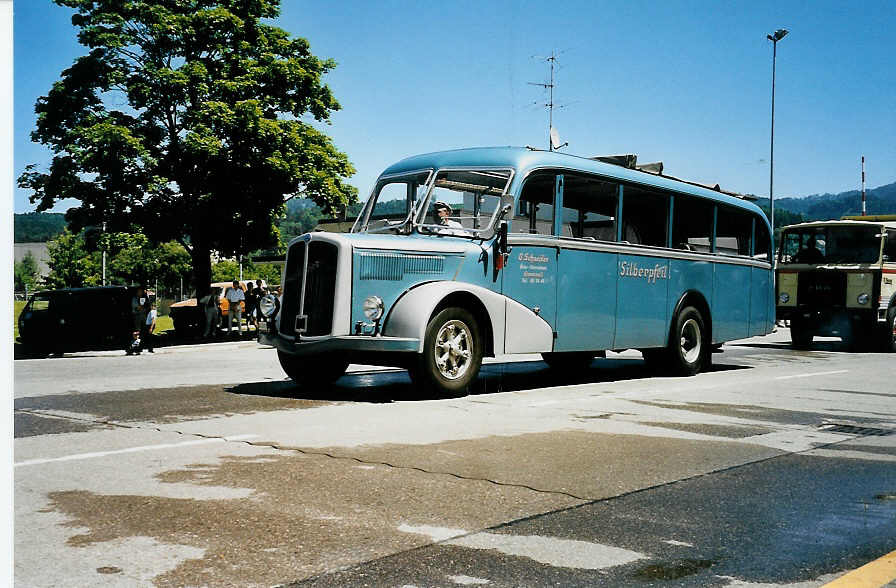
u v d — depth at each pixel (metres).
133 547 3.48
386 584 3.07
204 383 10.28
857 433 6.88
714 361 15.48
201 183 24.42
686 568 3.32
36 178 23.70
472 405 8.03
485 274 9.00
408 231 9.46
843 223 20.17
